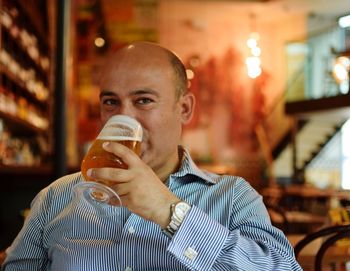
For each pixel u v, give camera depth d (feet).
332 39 38.40
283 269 3.96
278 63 41.93
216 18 41.39
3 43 15.01
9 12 15.57
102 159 3.21
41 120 22.12
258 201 4.61
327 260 7.06
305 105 17.12
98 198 3.40
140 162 3.25
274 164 40.55
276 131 41.16
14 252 5.02
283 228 10.36
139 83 4.16
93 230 4.55
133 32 39.50
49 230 4.82
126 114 4.17
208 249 3.62
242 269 3.72
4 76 15.11
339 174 36.22
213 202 4.56
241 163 40.98
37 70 21.54
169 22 40.57
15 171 11.80
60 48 9.87
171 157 4.74
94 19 35.24
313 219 12.43
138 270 4.37
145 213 3.43
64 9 9.90
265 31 42.32
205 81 41.45
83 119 34.47
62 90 9.87
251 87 41.78
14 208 12.55
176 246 3.55
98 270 4.42
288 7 39.01
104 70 4.31
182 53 41.11
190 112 4.75
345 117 19.07
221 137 41.34
